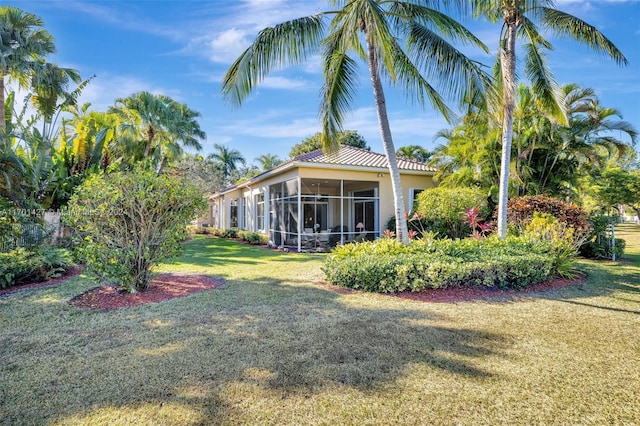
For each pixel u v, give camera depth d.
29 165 11.69
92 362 3.94
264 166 46.88
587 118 15.41
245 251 15.20
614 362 3.90
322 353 4.11
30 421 2.91
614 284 7.80
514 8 9.38
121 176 6.85
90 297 6.73
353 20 7.60
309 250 15.30
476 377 3.55
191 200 7.36
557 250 8.36
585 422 2.86
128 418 2.93
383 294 6.83
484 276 7.04
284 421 2.87
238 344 4.39
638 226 35.06
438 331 4.83
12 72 14.53
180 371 3.70
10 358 4.06
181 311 5.79
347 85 9.71
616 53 9.61
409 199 16.95
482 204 13.66
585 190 21.67
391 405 3.08
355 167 15.23
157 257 7.19
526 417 2.92
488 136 14.48
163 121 22.44
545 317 5.45
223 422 2.87
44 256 8.72
